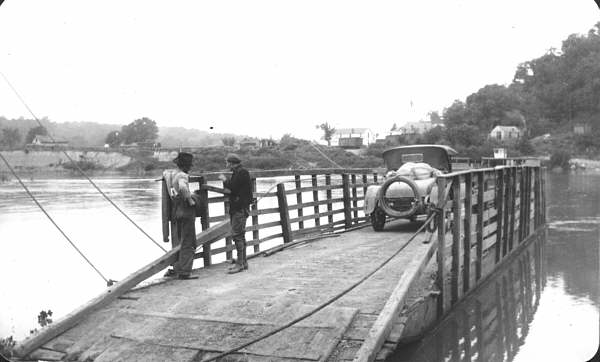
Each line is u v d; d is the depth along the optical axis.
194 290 8.09
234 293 7.82
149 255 17.38
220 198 10.51
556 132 116.06
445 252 9.15
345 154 71.25
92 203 36.84
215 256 16.06
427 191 13.23
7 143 95.75
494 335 9.62
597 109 118.31
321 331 6.30
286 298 7.41
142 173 89.19
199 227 22.17
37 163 89.56
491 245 13.45
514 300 11.90
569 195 41.59
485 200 12.34
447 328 9.42
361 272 8.95
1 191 49.84
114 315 7.14
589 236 21.09
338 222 15.13
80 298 11.94
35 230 23.45
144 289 8.24
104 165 93.12
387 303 6.67
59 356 6.38
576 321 10.41
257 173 11.38
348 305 7.04
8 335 9.14
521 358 8.47
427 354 8.24
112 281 8.29
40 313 10.50
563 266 15.53
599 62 122.06
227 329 6.56
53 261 16.30
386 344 6.15
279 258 10.56
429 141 94.88
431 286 8.40
